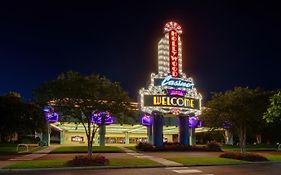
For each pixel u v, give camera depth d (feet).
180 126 192.75
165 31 188.34
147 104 180.14
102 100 102.99
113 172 85.92
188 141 191.93
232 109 130.62
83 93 100.48
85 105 102.01
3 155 139.64
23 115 157.79
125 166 97.45
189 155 143.13
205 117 138.51
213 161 112.37
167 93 184.14
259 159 121.49
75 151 155.63
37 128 161.89
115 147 184.65
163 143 185.37
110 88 103.60
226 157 127.13
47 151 158.40
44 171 87.81
